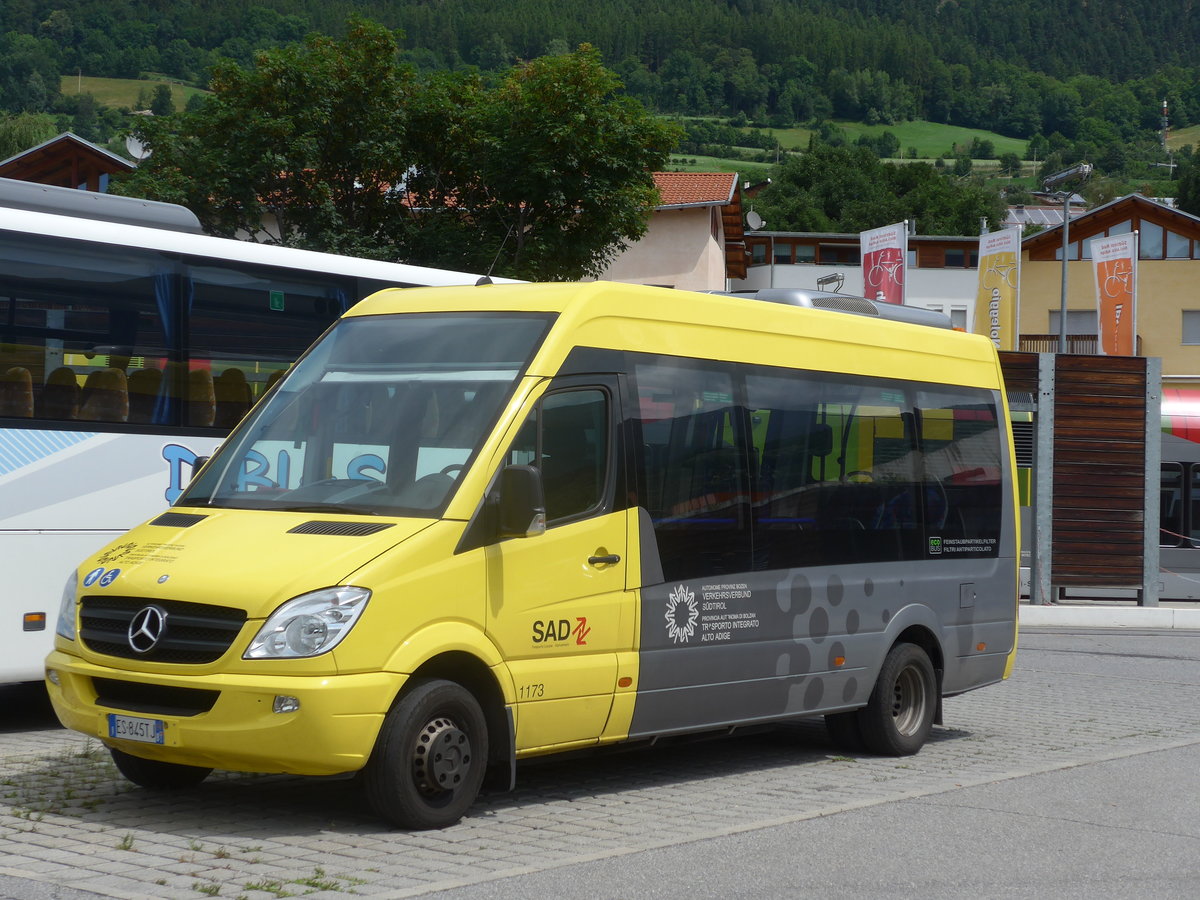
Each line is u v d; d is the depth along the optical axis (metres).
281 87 28.77
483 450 7.46
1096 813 8.16
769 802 8.32
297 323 11.85
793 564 9.27
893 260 31.05
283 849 6.67
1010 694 13.53
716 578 8.70
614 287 8.38
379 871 6.29
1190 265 61.31
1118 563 21.62
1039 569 21.55
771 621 9.05
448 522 7.21
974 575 10.82
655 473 8.38
